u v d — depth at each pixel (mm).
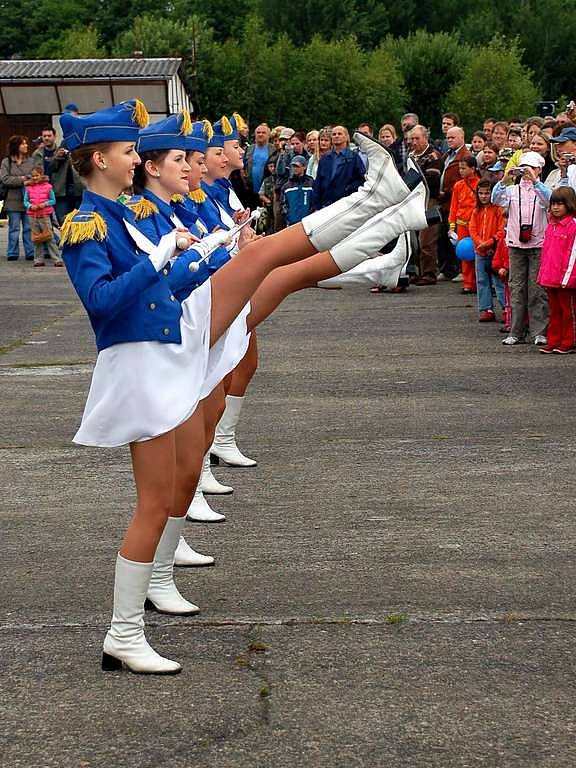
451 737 4281
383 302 16828
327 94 61906
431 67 67750
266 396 10602
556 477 7820
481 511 7062
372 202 5277
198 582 5918
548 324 12750
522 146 16141
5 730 4398
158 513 4867
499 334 13797
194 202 7055
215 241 5062
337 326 14742
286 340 13781
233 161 7785
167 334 4812
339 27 77688
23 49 80000
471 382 11094
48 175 22844
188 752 4203
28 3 79875
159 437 4836
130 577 4840
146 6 79250
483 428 9258
